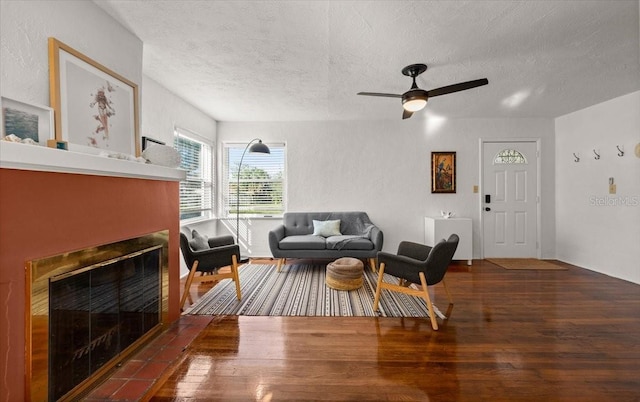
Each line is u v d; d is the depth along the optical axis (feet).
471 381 5.40
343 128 15.74
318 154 15.79
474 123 15.30
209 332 7.29
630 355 6.22
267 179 16.08
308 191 15.85
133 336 6.31
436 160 15.42
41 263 4.25
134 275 6.36
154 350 6.43
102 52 6.25
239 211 16.05
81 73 5.65
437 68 9.12
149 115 10.01
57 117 5.10
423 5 6.09
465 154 15.38
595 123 12.85
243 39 7.47
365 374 5.61
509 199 15.26
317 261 14.94
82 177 4.98
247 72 9.48
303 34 7.23
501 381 5.40
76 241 4.86
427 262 7.77
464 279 11.70
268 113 14.33
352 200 15.78
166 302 7.48
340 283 10.37
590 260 13.10
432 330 7.41
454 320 7.97
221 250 9.32
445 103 12.77
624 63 8.81
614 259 12.02
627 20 6.59
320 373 5.64
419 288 10.60
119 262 5.90
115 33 6.61
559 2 6.00
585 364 5.91
